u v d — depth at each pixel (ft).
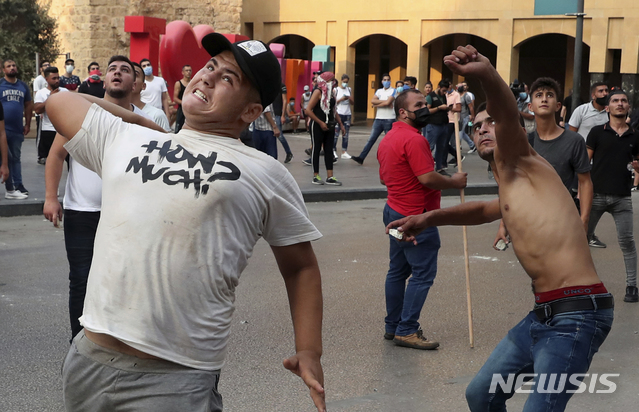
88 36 77.77
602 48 80.74
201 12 86.28
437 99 45.39
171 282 7.15
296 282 8.11
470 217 11.76
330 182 40.78
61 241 26.71
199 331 7.32
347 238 29.17
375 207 36.83
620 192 21.08
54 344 16.14
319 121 39.70
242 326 17.80
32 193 34.09
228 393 13.87
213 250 7.25
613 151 21.25
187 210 7.18
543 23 84.07
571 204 10.05
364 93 114.11
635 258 21.20
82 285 14.60
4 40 75.72
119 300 7.22
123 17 79.51
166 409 7.18
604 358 16.22
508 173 10.25
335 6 95.04
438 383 14.69
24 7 77.15
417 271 16.60
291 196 7.93
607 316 9.69
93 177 14.52
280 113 59.77
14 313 18.22
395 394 14.06
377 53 106.52
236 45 7.69
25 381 14.07
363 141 70.18
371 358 16.03
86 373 7.42
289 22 98.22
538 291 10.09
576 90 43.73
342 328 18.04
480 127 10.77
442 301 20.63
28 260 23.79
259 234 7.82
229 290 7.59
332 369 15.31
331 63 89.25
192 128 7.80
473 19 87.56
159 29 64.08
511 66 86.17
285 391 14.02
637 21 78.59
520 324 10.28
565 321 9.60
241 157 7.62
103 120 7.89
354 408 13.34
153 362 7.26
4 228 28.76
